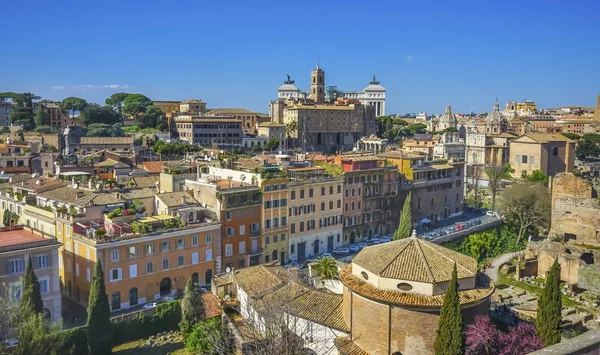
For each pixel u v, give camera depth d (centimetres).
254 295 7275
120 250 9575
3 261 7875
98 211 10438
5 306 6016
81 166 16112
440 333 5178
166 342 8275
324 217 13900
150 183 13875
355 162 14850
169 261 10319
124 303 9681
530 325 6425
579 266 11188
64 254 10231
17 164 17138
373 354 5700
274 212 12569
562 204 13375
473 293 5625
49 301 8338
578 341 2878
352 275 6209
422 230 15862
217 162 15300
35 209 11138
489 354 5509
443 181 17625
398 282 5594
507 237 15838
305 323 6412
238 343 6812
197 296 8081
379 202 15525
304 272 9206
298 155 17838
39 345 5944
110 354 7738
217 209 11406
